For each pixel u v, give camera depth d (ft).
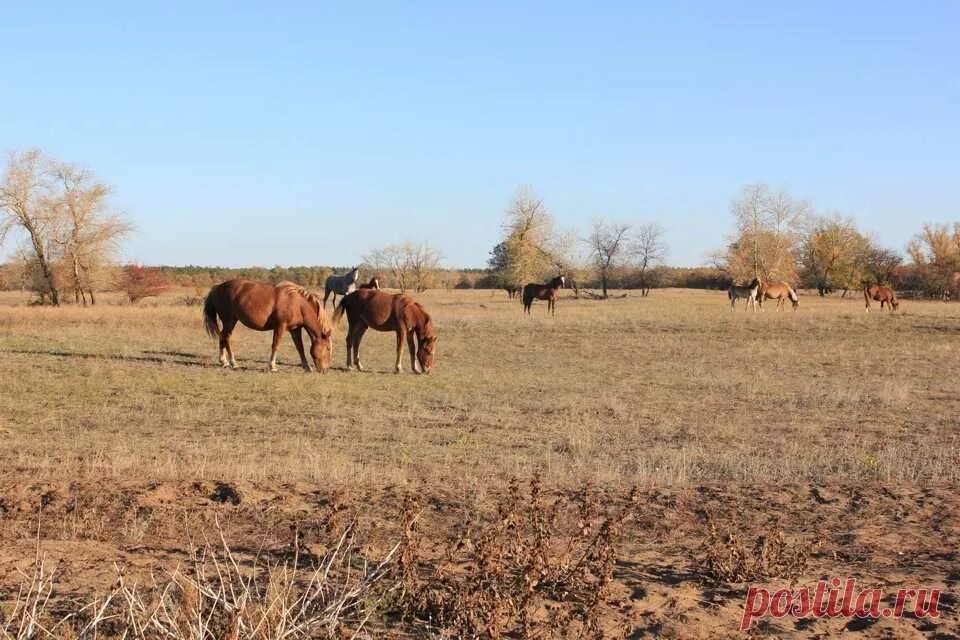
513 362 78.38
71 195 161.79
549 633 15.76
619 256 277.23
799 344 93.40
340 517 23.07
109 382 56.34
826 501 27.66
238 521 24.47
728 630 16.75
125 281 177.17
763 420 46.52
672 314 124.57
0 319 106.73
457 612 16.51
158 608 15.17
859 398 54.85
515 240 244.01
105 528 23.63
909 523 25.35
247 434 40.57
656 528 24.61
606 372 70.59
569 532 23.31
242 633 14.80
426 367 67.87
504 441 39.27
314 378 61.52
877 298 141.49
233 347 82.94
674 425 44.29
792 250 239.71
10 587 17.63
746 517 25.91
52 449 35.68
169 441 38.32
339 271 310.86
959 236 233.76
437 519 24.72
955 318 113.91
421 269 282.15
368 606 16.75
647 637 16.21
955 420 46.47
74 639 14.74
